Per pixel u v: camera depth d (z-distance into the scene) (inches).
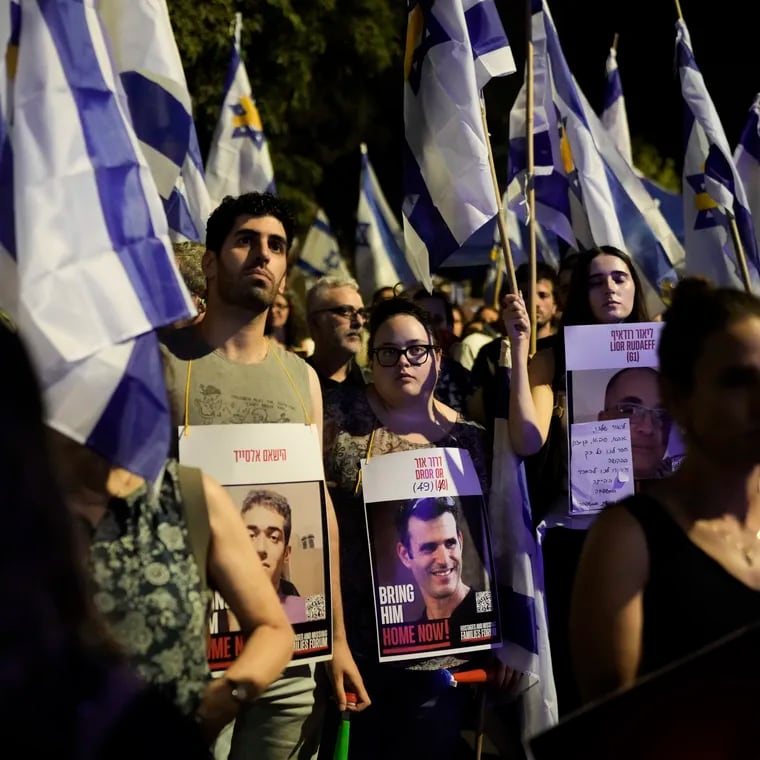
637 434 162.4
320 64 613.3
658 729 71.9
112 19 156.6
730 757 72.0
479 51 167.2
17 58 102.8
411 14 166.6
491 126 652.7
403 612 145.5
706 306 86.1
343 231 689.6
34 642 51.4
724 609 83.3
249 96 254.7
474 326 319.0
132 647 85.9
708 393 84.4
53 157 97.7
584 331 162.1
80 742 52.9
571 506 161.0
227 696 94.7
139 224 99.2
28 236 95.3
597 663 84.1
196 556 93.8
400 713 148.0
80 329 93.6
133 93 157.2
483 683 154.3
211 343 138.2
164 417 94.1
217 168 252.4
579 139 216.5
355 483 148.9
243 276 135.8
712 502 86.5
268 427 133.0
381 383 152.6
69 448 91.1
